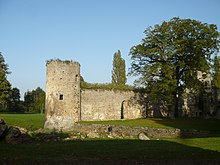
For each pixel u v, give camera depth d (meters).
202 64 38.50
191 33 39.12
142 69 42.56
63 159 16.05
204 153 17.80
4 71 55.81
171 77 39.06
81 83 44.72
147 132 33.59
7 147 19.98
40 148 19.84
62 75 39.53
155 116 48.34
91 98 44.44
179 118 42.94
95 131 35.25
